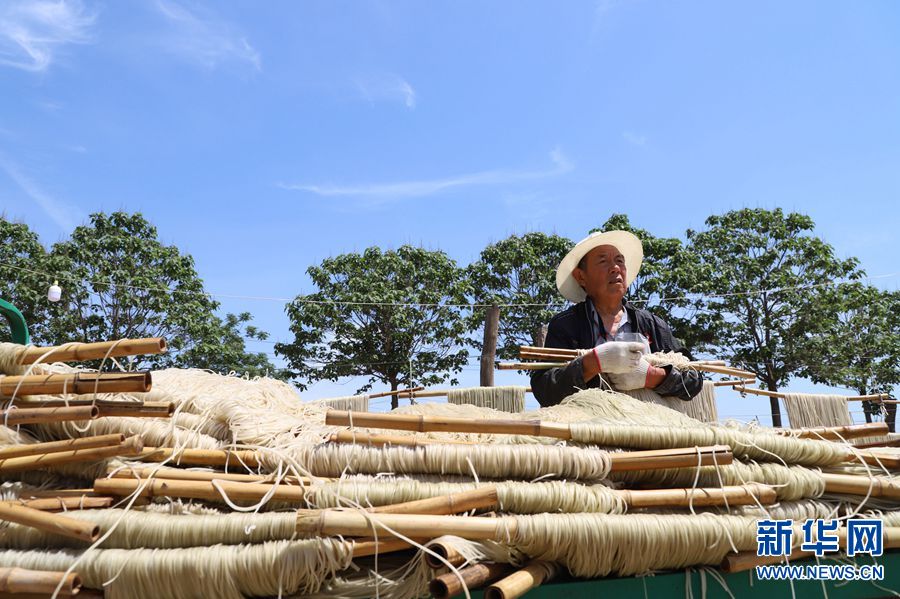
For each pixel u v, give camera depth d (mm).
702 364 3213
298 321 18734
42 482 1722
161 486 1590
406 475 1719
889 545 1851
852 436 2350
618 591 1613
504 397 4715
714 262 20875
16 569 1403
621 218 21172
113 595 1428
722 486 1804
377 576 1482
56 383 1628
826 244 20234
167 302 18031
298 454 1726
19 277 16688
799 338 19281
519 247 19859
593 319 3617
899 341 19375
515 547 1535
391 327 18812
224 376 2199
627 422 1962
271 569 1414
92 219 19047
